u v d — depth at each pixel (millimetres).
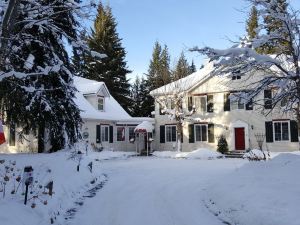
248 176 11344
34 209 8273
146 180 16391
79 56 13148
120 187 14383
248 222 7777
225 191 10547
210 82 34250
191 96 35344
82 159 18078
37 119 16281
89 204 10930
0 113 15852
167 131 37094
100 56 12836
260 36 11391
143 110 55750
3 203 7961
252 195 9039
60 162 14914
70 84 17406
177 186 14406
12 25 9484
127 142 37000
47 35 15500
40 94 14984
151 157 32062
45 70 10773
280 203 7809
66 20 13203
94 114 32656
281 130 30766
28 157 15258
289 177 9656
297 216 6883
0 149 27672
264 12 11469
